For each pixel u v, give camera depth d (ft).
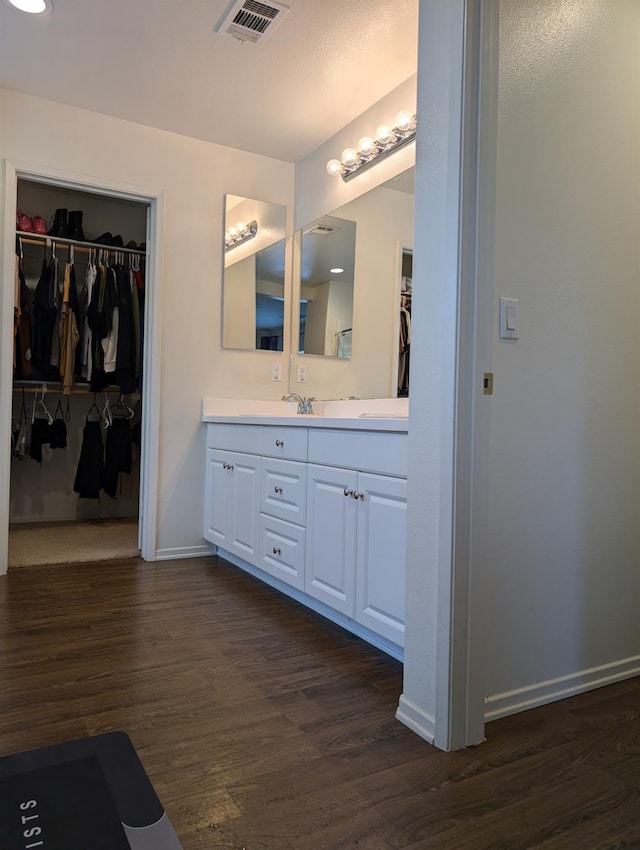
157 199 10.47
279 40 7.83
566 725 5.11
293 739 4.78
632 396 6.18
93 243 12.92
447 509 4.73
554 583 5.58
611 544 6.03
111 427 14.12
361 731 4.95
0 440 9.31
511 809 3.94
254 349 11.51
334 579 7.27
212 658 6.40
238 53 8.13
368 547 6.64
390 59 8.25
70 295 12.53
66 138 9.67
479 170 4.70
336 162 10.13
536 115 5.32
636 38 6.13
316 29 7.59
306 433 7.95
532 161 5.30
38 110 9.45
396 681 5.93
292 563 8.26
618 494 6.07
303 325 11.59
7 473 9.41
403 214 9.00
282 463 8.55
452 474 4.70
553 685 5.58
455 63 4.71
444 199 4.85
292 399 11.72
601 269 5.87
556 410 5.54
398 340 9.05
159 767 4.31
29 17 7.39
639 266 6.21
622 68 6.01
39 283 12.39
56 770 4.15
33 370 12.55
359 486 6.82
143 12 7.27
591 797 4.09
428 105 5.06
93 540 12.19
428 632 4.92
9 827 3.48
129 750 4.48
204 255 10.96
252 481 9.43
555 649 5.61
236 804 3.92
